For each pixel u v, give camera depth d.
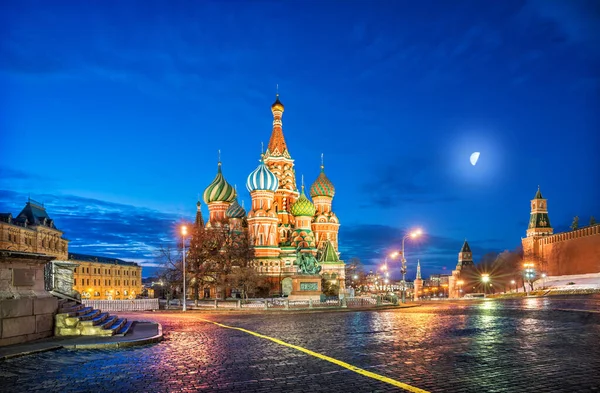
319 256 111.25
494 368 13.86
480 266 160.25
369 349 17.75
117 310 53.03
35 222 104.00
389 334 22.56
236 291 97.94
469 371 13.48
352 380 12.58
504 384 11.98
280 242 115.19
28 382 12.76
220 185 115.12
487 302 59.44
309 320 32.94
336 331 24.45
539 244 144.88
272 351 17.56
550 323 26.64
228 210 114.62
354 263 146.00
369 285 172.12
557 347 17.56
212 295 98.44
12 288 19.27
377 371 13.66
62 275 24.55
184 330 25.94
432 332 23.09
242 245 94.81
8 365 15.09
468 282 168.50
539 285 128.50
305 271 70.56
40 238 104.38
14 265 19.42
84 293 135.25
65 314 21.25
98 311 25.69
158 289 123.38
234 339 21.45
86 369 14.41
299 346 18.81
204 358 16.17
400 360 15.30
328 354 16.72
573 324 25.81
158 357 16.45
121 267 153.88
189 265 76.06
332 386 11.98
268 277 105.31
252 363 15.14
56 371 14.13
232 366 14.67
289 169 124.50
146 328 25.48
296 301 62.72
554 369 13.63
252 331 25.05
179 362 15.45
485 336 21.12
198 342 20.50
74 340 19.88
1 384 12.55
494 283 154.00
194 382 12.60
